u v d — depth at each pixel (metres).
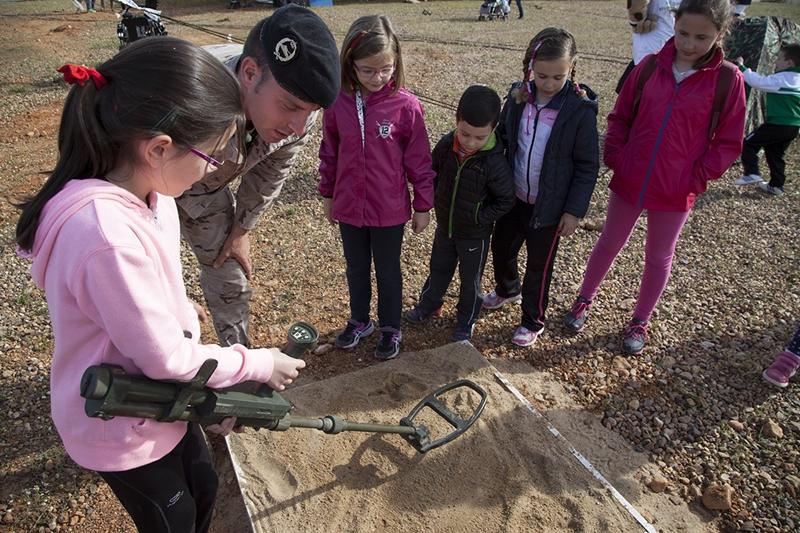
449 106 7.34
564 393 3.06
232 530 2.38
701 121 2.80
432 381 3.02
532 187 3.03
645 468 2.66
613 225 3.21
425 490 2.48
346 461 2.59
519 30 13.72
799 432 2.83
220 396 1.55
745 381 3.14
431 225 4.62
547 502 2.44
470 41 12.07
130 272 1.23
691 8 2.60
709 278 4.05
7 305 3.62
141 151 1.29
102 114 1.26
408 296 3.78
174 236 1.56
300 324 1.80
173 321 1.34
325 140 2.94
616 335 3.48
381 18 2.57
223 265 2.62
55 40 11.33
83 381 1.27
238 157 1.97
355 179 2.83
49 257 1.27
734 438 2.80
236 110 1.37
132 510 1.65
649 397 3.04
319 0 17.62
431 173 2.91
